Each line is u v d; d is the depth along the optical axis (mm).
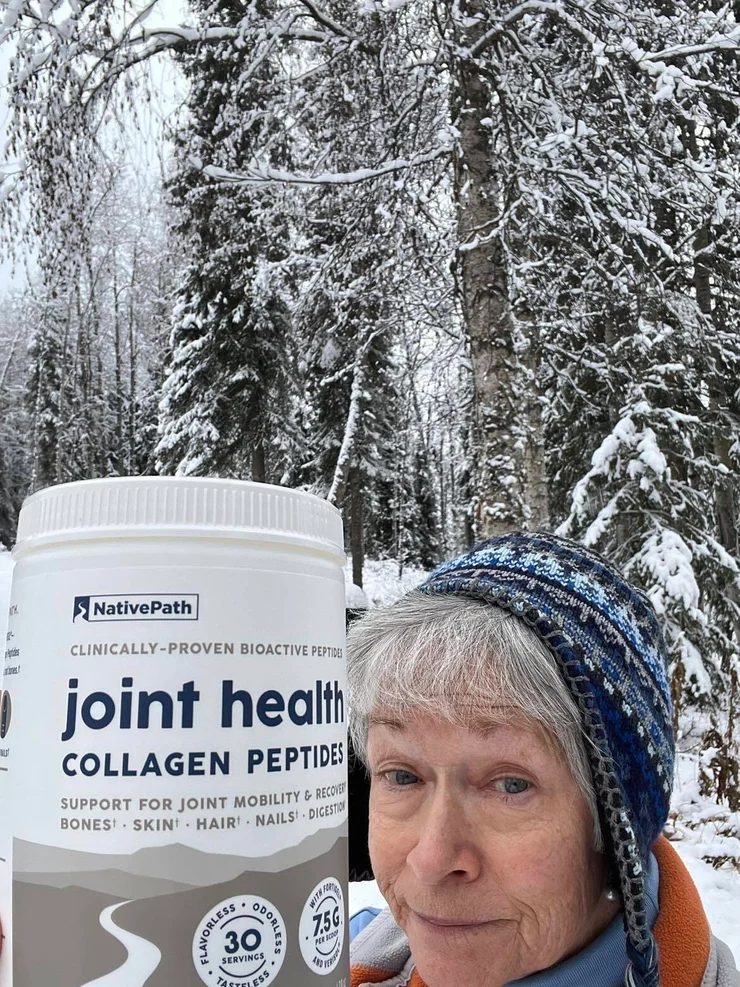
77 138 5793
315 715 597
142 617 551
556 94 5723
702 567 6320
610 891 943
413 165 5660
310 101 6301
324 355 8430
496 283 5215
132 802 534
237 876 541
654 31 5523
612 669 890
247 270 8000
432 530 26625
